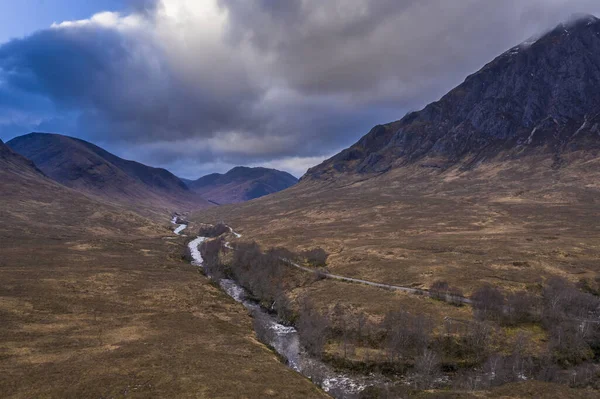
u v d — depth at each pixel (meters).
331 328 85.88
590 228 167.62
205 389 50.78
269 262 140.25
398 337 75.75
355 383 66.44
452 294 97.00
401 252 142.12
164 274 133.38
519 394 51.16
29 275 115.25
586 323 79.69
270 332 88.75
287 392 52.16
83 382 51.66
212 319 90.88
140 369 56.91
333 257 146.00
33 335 70.81
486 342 75.50
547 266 113.94
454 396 52.16
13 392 48.19
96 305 93.69
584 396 50.75
